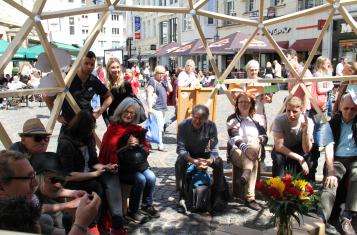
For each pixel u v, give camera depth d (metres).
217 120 11.61
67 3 38.09
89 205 2.18
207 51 5.27
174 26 38.75
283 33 25.09
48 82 4.46
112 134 4.22
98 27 4.57
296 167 4.62
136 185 4.18
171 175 6.07
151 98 7.45
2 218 1.85
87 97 4.73
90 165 3.90
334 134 4.40
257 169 4.72
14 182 2.12
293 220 3.70
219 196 4.65
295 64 6.44
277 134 4.61
